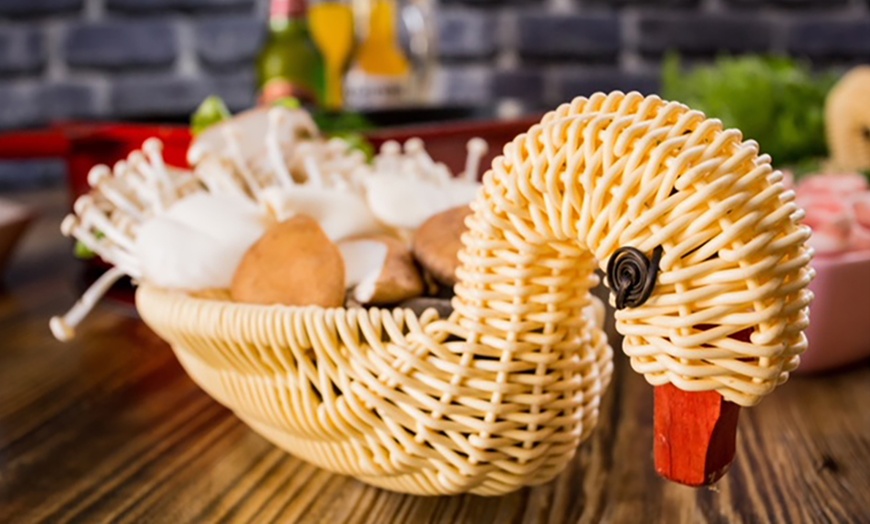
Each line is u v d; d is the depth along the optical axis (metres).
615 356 0.76
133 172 0.66
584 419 0.52
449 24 1.90
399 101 1.58
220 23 1.90
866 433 0.62
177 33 1.90
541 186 0.45
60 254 1.22
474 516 0.53
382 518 0.53
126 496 0.57
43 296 1.00
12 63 1.87
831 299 0.68
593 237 0.43
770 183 0.42
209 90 1.92
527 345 0.48
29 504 0.57
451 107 1.22
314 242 0.55
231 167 0.65
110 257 0.64
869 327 0.70
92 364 0.79
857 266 0.68
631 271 0.42
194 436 0.65
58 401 0.71
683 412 0.44
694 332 0.42
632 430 0.63
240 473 0.59
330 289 0.54
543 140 0.45
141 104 1.92
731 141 0.42
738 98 1.18
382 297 0.54
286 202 0.57
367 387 0.50
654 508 0.54
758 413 0.66
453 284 0.54
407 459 0.50
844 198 0.75
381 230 0.60
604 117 0.43
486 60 1.92
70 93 1.90
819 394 0.68
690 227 0.41
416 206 0.59
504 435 0.49
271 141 0.65
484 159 0.94
